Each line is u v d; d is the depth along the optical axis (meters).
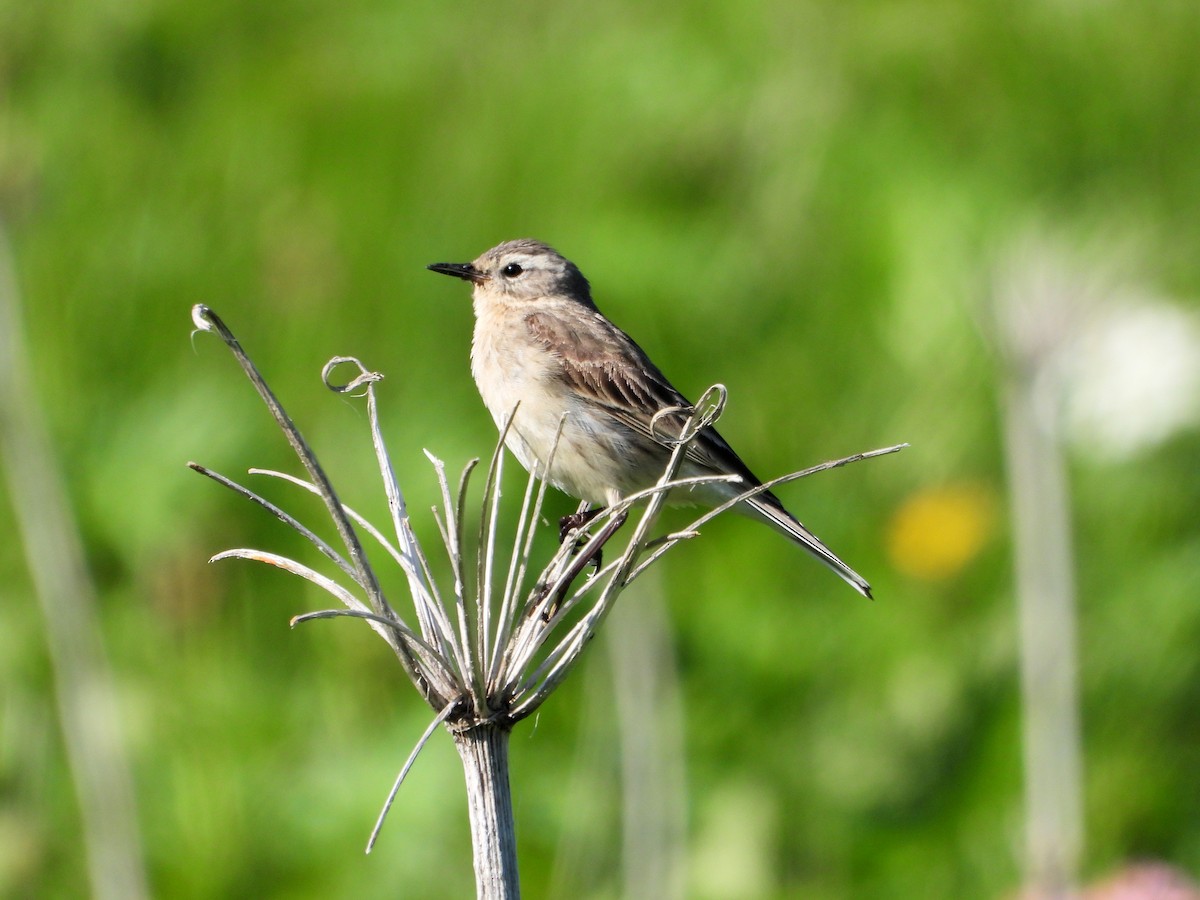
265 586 12.45
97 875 11.10
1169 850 11.88
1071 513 12.31
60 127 13.73
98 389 12.66
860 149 13.88
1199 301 11.82
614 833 11.72
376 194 13.57
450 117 13.98
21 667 12.07
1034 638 9.85
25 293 12.70
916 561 12.83
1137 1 14.52
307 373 12.97
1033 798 9.95
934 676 12.45
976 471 12.92
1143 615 12.23
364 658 12.29
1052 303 9.36
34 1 14.16
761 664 12.64
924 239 13.20
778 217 13.75
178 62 14.27
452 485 12.39
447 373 13.07
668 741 11.57
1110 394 11.68
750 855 11.86
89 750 11.25
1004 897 11.04
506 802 5.55
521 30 14.34
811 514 13.28
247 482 12.56
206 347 12.93
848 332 13.38
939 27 14.23
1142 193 13.95
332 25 14.45
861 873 11.99
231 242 13.36
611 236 13.50
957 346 12.70
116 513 12.19
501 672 5.59
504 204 13.70
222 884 11.55
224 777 11.77
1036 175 13.96
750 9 14.21
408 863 11.59
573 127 13.91
